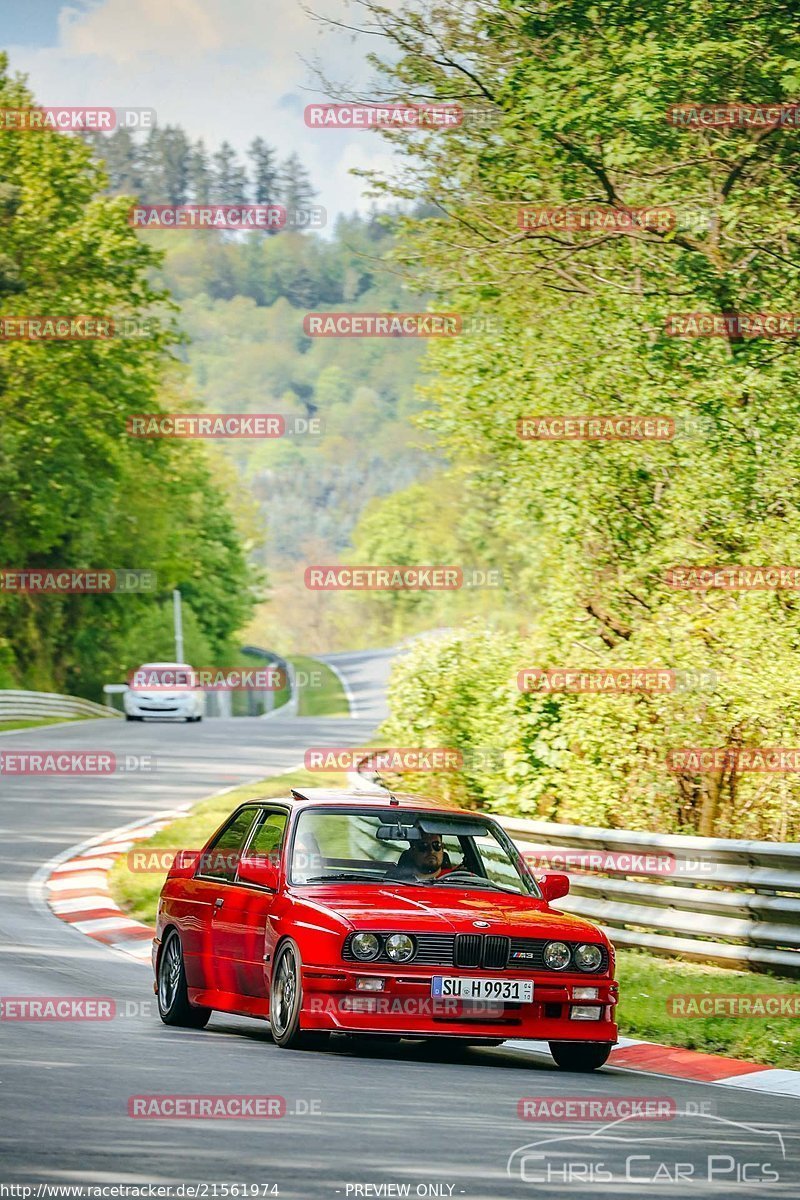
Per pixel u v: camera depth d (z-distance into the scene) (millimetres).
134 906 32219
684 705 29312
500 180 36688
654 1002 20844
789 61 30547
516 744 33188
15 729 79000
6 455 101000
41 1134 11648
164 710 88688
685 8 31578
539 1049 19375
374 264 39500
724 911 23516
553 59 32938
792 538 30172
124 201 100000
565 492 33969
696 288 32562
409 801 19359
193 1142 11664
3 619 117812
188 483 136750
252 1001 17969
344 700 146875
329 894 17406
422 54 36125
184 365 139125
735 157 32875
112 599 127125
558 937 17125
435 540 138500
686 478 32219
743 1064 17781
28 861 38250
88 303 99438
